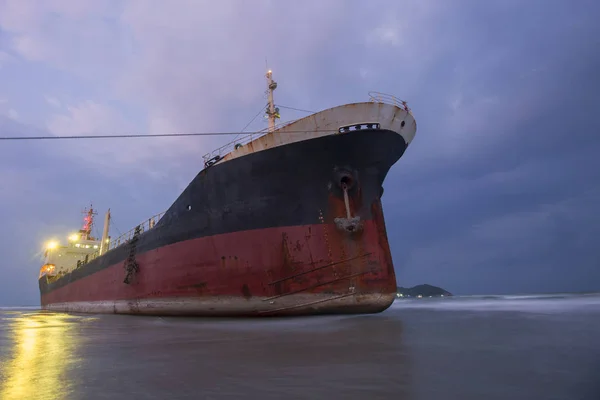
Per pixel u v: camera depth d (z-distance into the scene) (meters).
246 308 14.45
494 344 6.69
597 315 12.80
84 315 24.67
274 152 14.67
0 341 9.02
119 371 5.22
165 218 18.36
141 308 19.20
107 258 25.14
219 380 4.52
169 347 7.39
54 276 41.97
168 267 17.55
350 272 14.04
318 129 14.25
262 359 5.75
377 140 14.48
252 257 14.62
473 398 3.61
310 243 14.23
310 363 5.34
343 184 14.56
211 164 16.30
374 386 4.07
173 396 3.91
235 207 15.25
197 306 15.83
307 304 13.80
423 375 4.51
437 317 12.48
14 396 4.06
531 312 14.59
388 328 9.41
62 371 5.30
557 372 4.56
